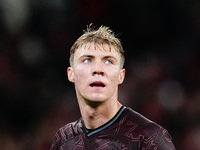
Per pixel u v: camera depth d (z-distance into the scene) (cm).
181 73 3038
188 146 2559
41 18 3139
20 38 3023
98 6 3266
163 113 2684
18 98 2675
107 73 821
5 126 2573
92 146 851
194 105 2756
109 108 849
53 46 3091
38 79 2898
